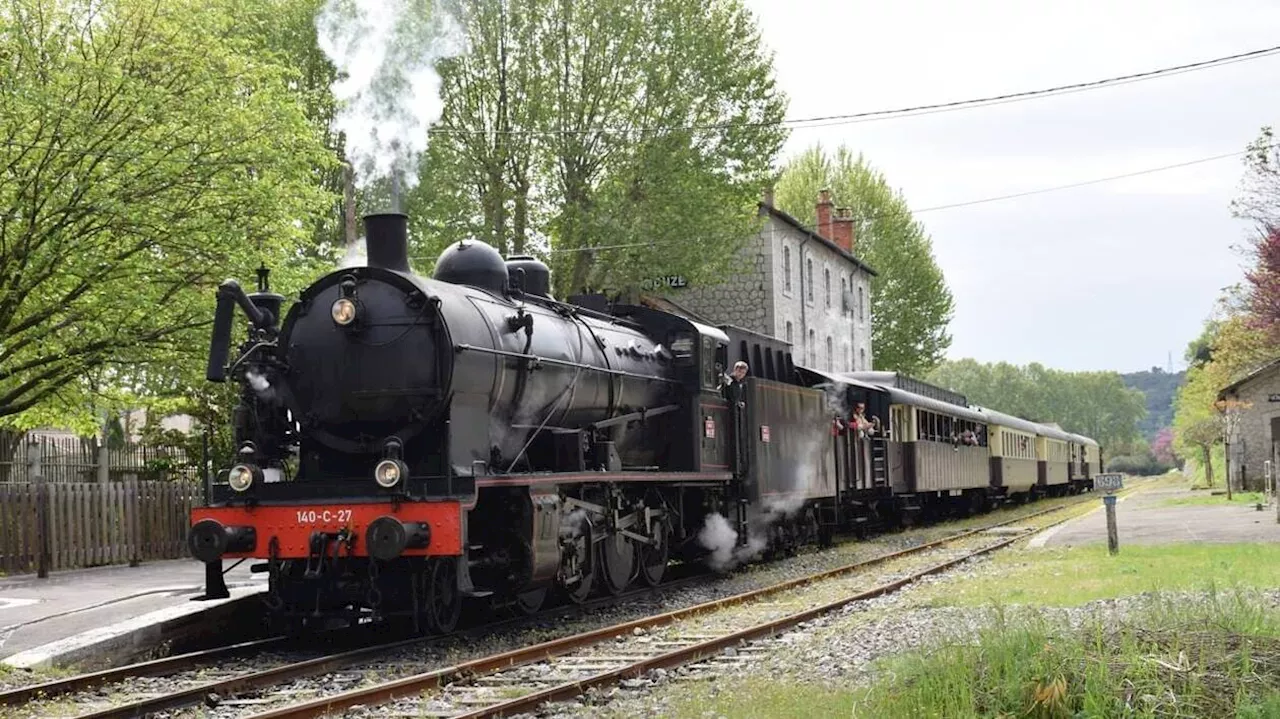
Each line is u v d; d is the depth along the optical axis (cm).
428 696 897
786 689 860
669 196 3130
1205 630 852
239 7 2347
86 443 2795
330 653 1172
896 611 1315
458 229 3056
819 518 2517
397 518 1147
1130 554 1905
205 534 1177
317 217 2306
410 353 1223
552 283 3198
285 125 2036
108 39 1920
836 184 6469
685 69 3131
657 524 1692
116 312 1947
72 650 1123
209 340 1984
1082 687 754
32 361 1997
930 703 764
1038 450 5181
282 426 1302
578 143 3116
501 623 1326
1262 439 4888
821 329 4981
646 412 1698
